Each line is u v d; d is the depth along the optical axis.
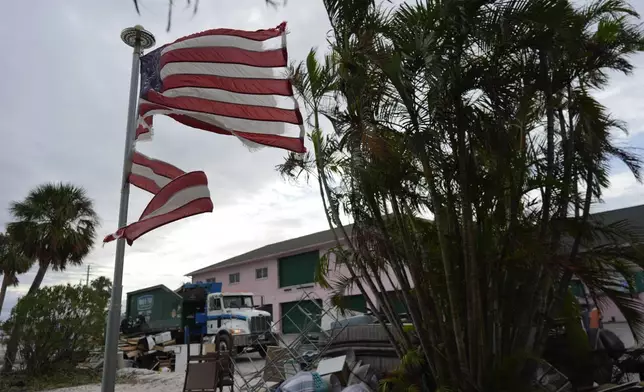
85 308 15.95
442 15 5.42
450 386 5.66
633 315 5.35
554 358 7.41
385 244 6.32
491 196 5.73
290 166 8.27
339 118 6.45
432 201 5.96
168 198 7.68
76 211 20.42
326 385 7.71
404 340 6.62
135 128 8.59
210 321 20.50
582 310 8.54
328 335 9.81
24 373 15.23
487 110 5.61
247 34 8.20
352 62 6.14
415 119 5.66
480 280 5.83
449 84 5.46
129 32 8.66
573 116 6.53
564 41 5.44
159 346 20.53
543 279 5.86
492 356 5.70
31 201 19.89
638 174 6.79
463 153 5.62
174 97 8.30
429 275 6.11
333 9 6.29
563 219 6.00
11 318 15.40
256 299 31.44
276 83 7.91
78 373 15.60
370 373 7.91
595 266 5.78
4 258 25.72
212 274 38.19
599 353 7.55
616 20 6.68
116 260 8.02
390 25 5.98
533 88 5.92
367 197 6.27
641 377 7.96
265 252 33.25
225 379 9.77
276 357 9.81
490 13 5.25
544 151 6.46
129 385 13.62
